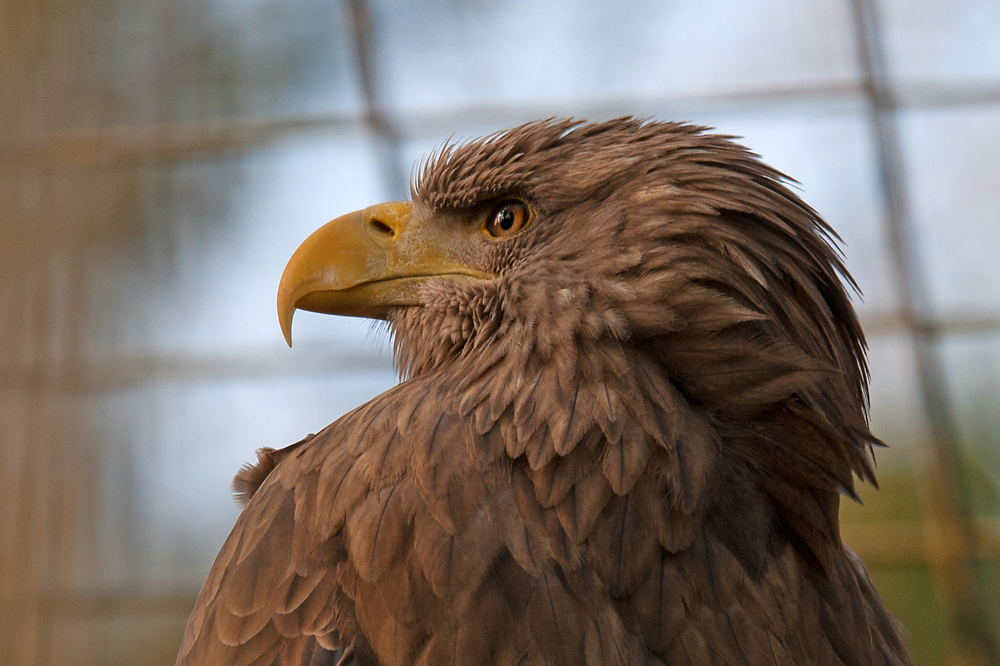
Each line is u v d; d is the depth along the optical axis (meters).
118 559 10.69
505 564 3.50
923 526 12.40
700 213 4.07
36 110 10.58
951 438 12.38
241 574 3.76
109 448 10.84
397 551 3.54
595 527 3.59
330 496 3.75
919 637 12.10
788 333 4.08
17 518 10.25
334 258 4.77
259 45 11.87
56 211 10.44
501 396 3.86
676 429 3.75
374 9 11.91
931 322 12.51
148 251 10.94
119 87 11.02
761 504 3.85
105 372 10.62
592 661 3.36
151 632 10.73
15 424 10.26
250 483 4.48
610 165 4.26
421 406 3.91
